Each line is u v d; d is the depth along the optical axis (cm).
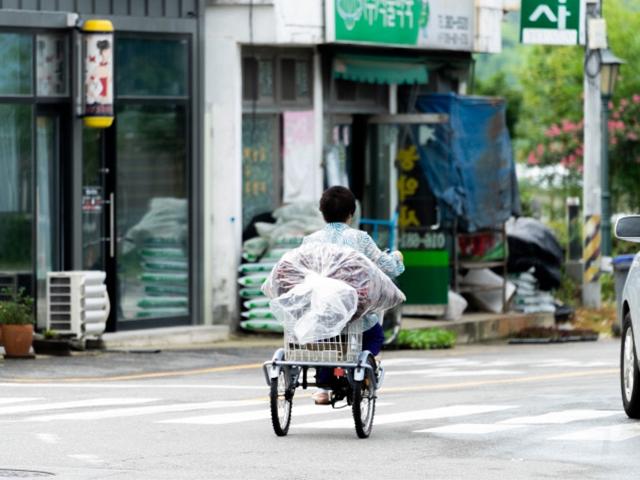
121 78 5819
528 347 6488
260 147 6356
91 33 5553
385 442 3188
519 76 12556
